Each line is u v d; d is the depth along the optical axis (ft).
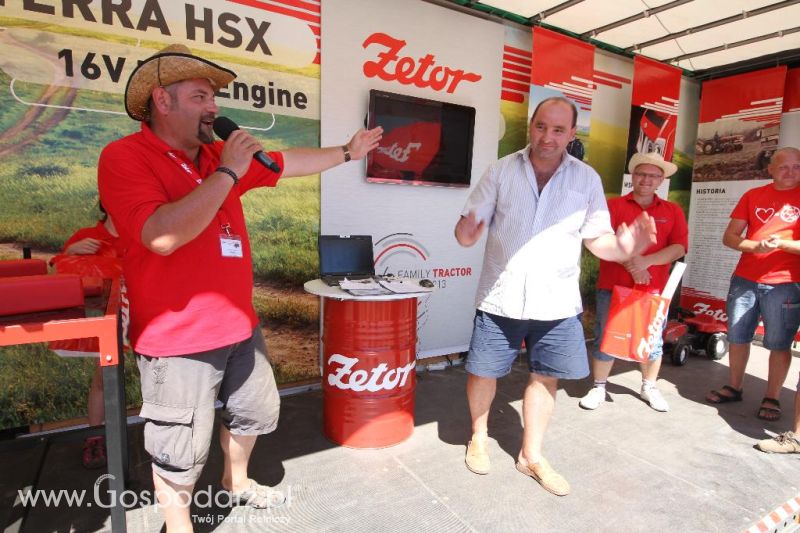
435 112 11.66
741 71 15.99
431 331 12.62
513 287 6.98
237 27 9.25
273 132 9.90
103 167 4.60
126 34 8.36
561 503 6.83
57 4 7.81
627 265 9.20
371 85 10.88
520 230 6.93
